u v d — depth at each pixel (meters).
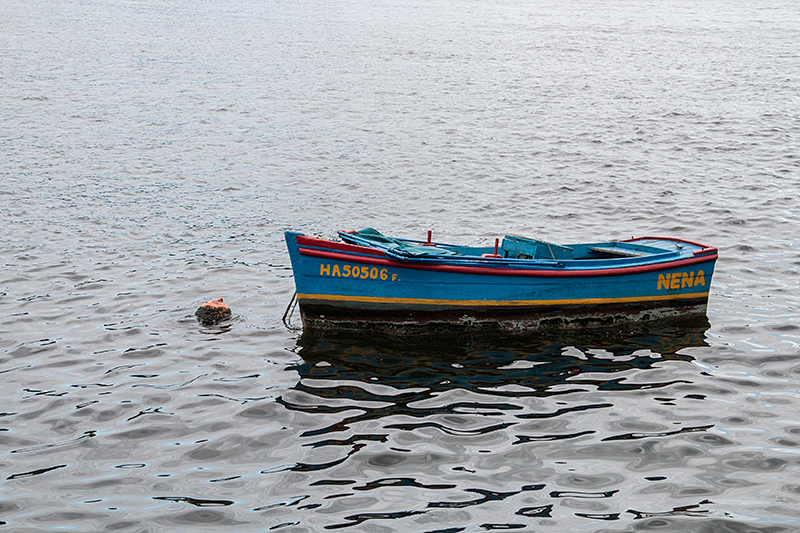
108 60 49.47
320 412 10.66
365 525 8.34
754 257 17.45
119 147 28.20
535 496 8.88
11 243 17.94
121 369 11.93
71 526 8.26
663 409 10.84
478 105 37.94
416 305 13.03
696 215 20.92
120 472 9.27
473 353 12.56
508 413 10.69
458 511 8.59
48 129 30.59
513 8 109.19
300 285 12.95
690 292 13.99
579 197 23.02
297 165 26.45
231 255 17.48
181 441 9.95
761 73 49.03
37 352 12.49
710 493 8.95
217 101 37.28
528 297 13.18
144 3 96.12
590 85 44.53
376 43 63.47
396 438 10.05
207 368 11.96
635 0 127.31
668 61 55.28
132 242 18.28
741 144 30.02
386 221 20.66
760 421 10.53
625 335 13.35
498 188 23.98
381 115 35.00
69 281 15.65
